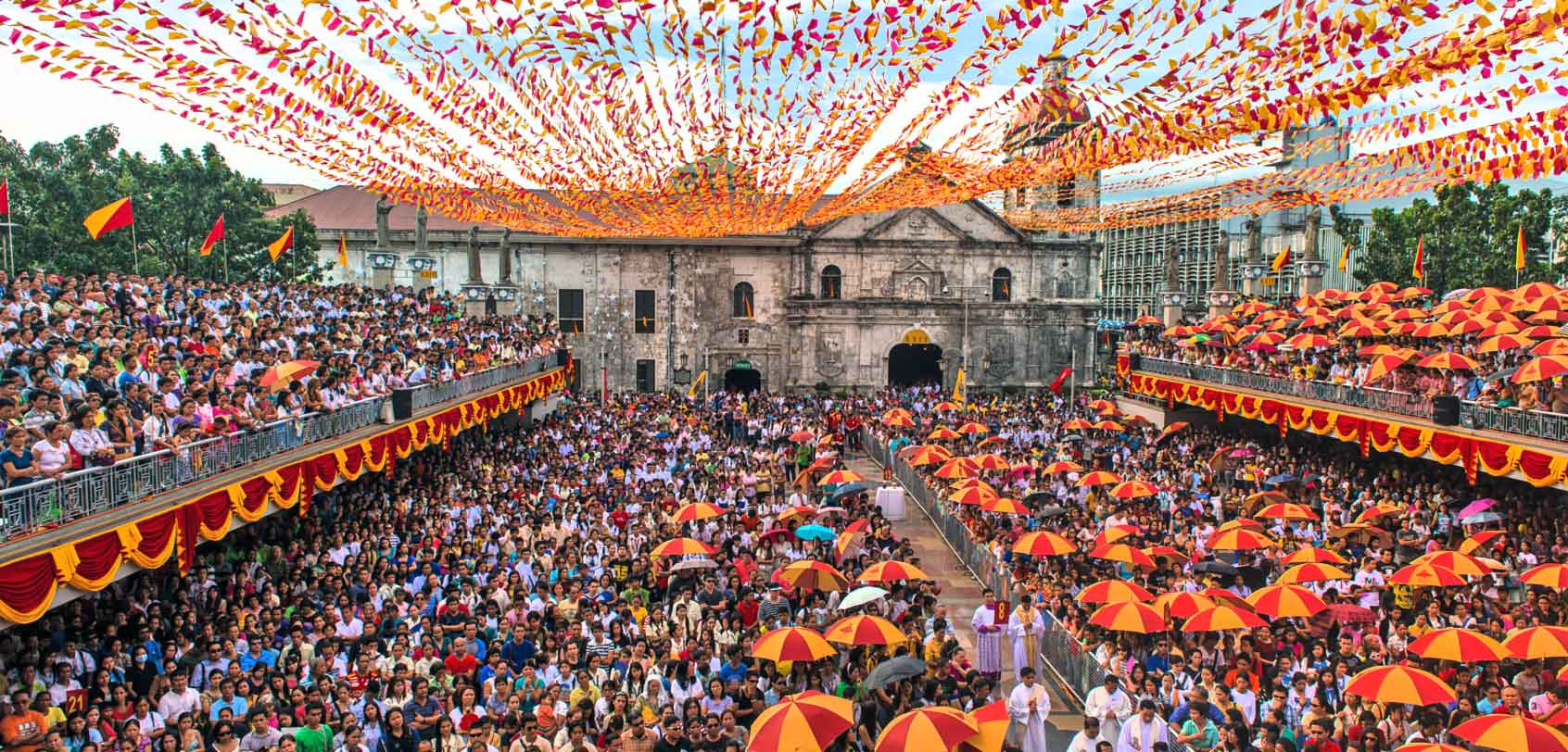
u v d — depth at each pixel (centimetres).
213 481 2016
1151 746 1507
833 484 3303
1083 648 1986
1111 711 1638
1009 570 2633
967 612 2734
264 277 6706
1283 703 1650
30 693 1502
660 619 2052
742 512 3152
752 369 8119
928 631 2050
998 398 7138
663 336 8031
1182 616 1870
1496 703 1602
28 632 1692
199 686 1709
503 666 1698
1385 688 1471
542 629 1931
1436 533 2744
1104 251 10981
